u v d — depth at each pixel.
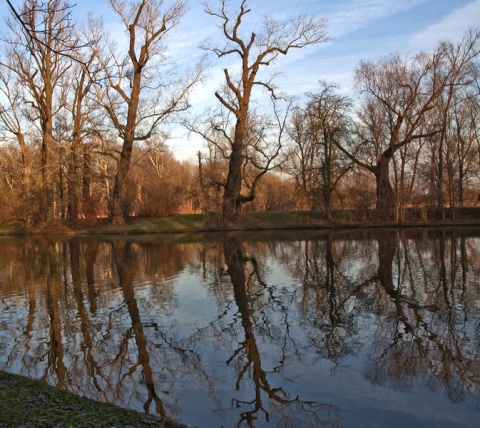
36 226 42.47
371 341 8.98
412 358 8.04
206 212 40.88
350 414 6.16
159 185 45.03
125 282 16.09
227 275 16.94
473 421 5.92
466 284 13.77
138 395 6.86
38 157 45.09
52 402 5.98
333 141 38.47
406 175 45.34
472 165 47.16
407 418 6.03
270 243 28.00
